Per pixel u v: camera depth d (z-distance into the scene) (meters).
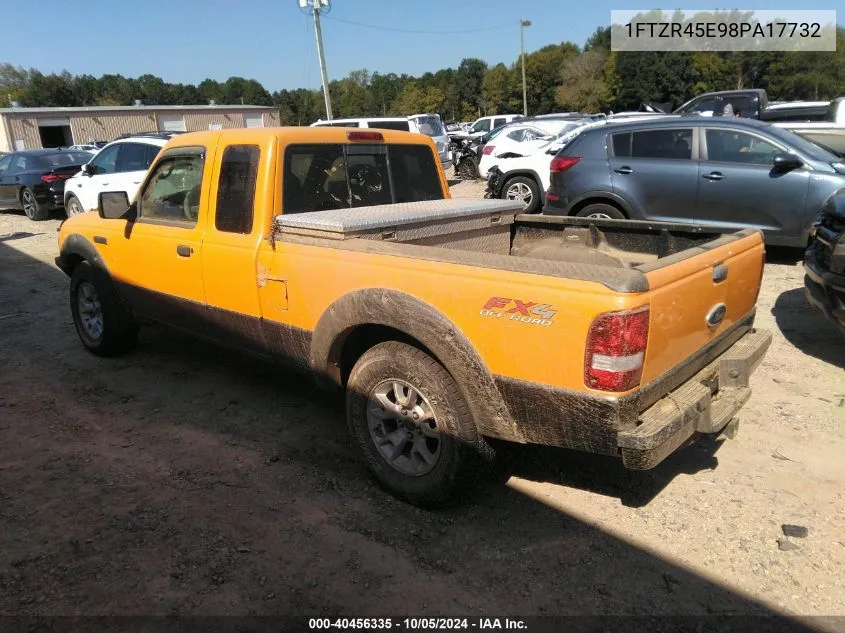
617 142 7.94
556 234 4.41
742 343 3.40
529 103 85.50
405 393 3.15
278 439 4.02
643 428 2.54
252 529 3.11
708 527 3.07
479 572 2.80
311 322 3.45
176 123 49.28
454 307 2.81
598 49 80.00
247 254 3.73
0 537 3.08
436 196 4.76
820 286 4.73
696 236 3.82
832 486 3.37
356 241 3.24
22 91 90.81
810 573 2.76
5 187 14.62
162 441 4.02
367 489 3.45
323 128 4.00
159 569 2.84
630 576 2.77
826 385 4.55
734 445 3.81
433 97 94.56
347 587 2.72
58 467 3.72
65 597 2.68
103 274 5.06
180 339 5.92
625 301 2.39
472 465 2.98
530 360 2.62
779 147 7.11
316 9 23.33
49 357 5.55
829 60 56.41
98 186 11.98
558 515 3.20
